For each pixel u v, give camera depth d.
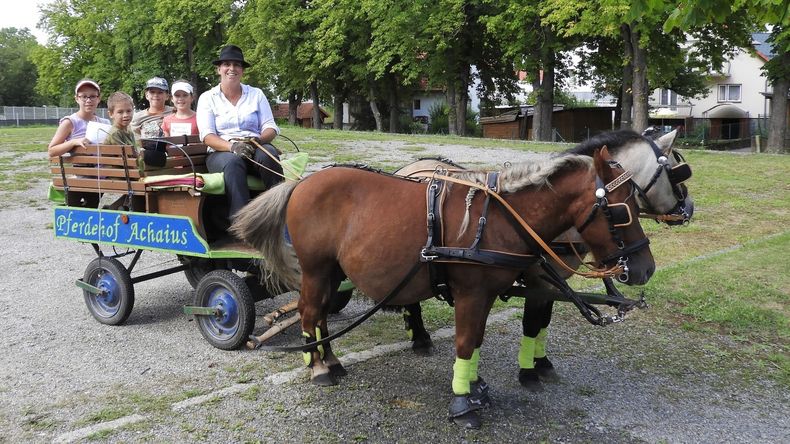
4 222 11.12
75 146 6.37
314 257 4.68
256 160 5.90
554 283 4.43
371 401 4.71
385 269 4.30
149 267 8.52
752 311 6.49
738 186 13.01
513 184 4.07
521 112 39.78
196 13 40.03
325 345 5.11
